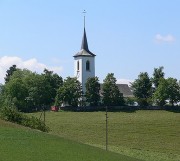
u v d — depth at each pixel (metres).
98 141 101.62
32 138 62.44
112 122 138.62
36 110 190.75
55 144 60.66
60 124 132.88
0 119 75.00
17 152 53.84
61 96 191.38
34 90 194.75
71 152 57.38
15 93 191.62
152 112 174.12
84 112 174.62
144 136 112.38
